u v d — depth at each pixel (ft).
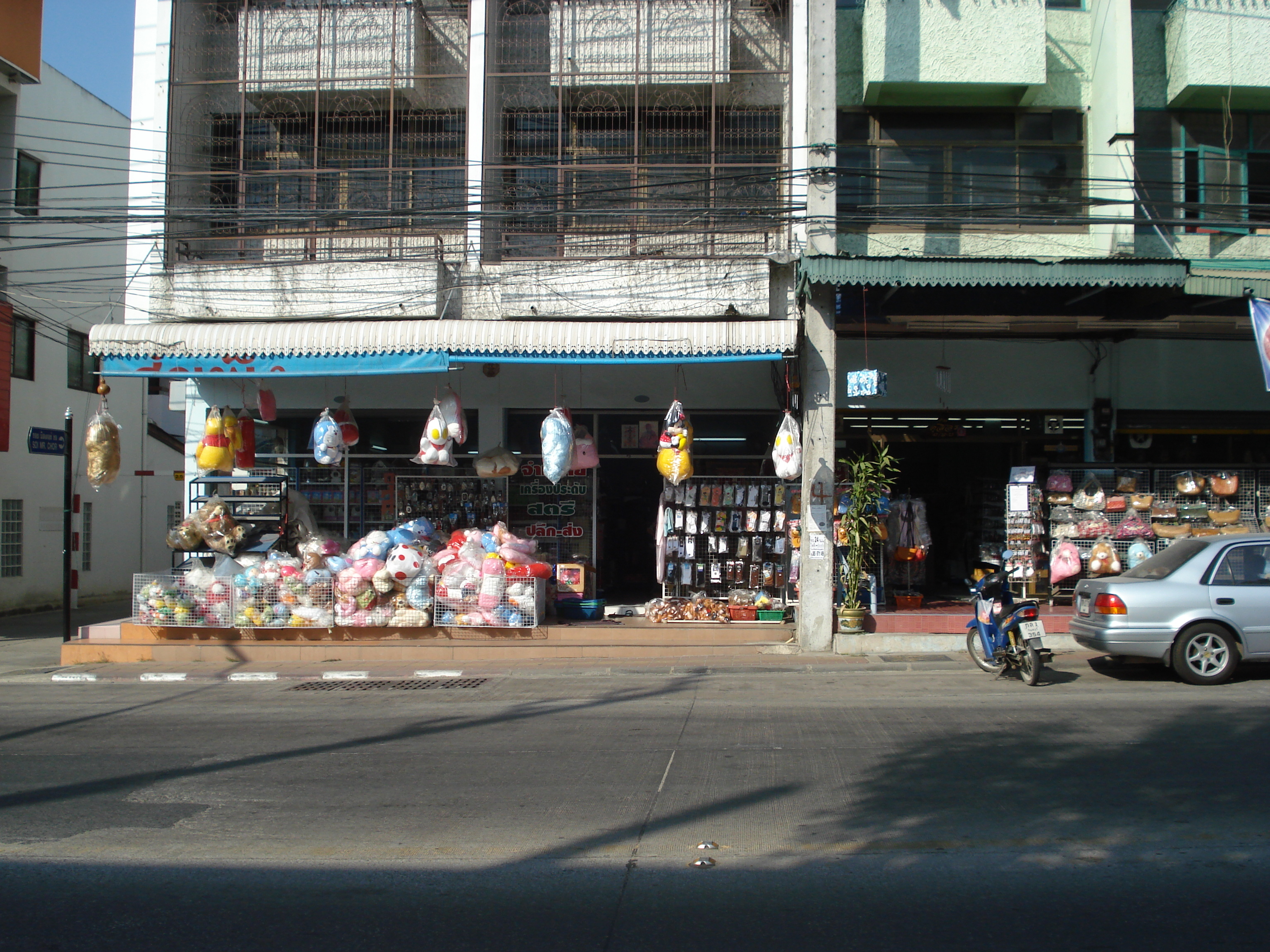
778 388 44.96
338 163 46.47
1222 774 20.89
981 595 34.45
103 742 26.08
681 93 45.60
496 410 46.60
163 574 40.96
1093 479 42.16
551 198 40.57
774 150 45.03
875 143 45.57
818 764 22.35
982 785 20.43
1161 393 47.09
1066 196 45.19
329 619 39.29
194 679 36.50
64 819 19.34
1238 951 13.08
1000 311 42.50
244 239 43.27
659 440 46.37
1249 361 47.24
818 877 15.81
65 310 65.98
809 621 39.40
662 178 45.24
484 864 16.66
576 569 42.78
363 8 46.39
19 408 61.31
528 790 20.77
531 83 45.70
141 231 44.32
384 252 44.39
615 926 14.10
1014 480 42.57
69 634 41.37
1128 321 42.73
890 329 45.03
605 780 21.47
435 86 46.70
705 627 40.34
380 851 17.31
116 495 73.05
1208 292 37.63
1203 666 31.27
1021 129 45.50
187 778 22.17
